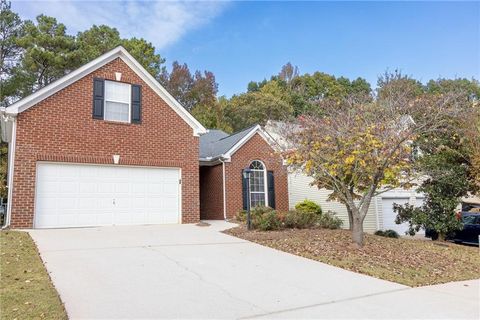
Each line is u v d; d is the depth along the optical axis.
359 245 10.79
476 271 9.50
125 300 5.75
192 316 5.18
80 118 13.50
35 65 28.70
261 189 18.94
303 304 5.91
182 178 15.25
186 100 45.22
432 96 13.80
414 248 11.61
